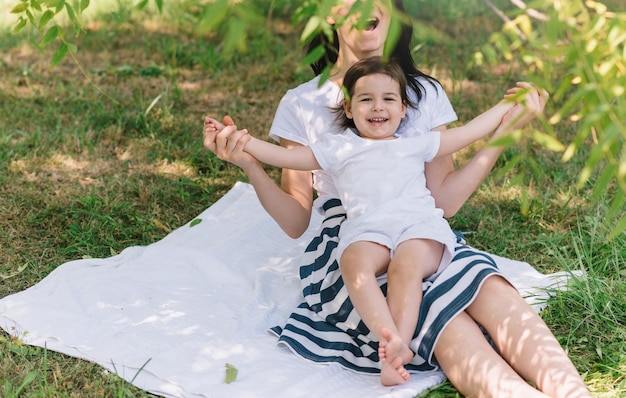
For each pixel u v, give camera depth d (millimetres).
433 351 2615
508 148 4516
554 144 1781
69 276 3330
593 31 1798
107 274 3340
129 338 2902
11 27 6641
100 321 3018
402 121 3113
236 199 4125
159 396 2625
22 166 4414
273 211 3100
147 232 3900
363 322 2781
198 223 3881
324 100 3195
